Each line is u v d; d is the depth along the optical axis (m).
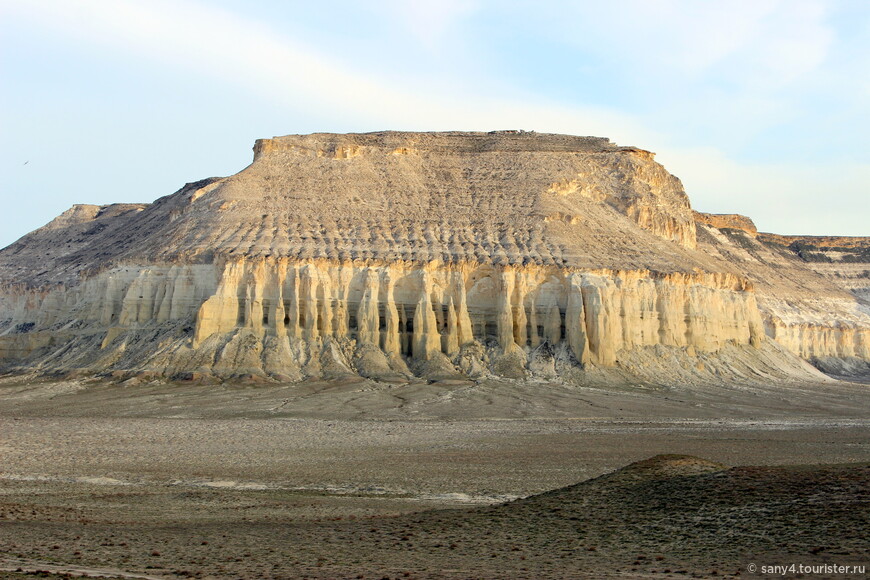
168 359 127.38
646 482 45.41
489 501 55.59
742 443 83.62
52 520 45.91
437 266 141.75
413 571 32.81
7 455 72.81
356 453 76.62
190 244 144.62
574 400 119.38
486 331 141.50
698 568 31.98
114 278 145.38
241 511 50.50
